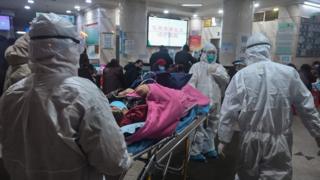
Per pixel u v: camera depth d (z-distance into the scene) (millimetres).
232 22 7098
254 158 1787
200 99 2602
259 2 7777
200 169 3080
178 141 1855
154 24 9953
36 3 8969
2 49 3467
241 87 1813
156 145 1561
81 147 962
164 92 1902
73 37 994
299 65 8117
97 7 8828
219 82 3338
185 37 10914
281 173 1727
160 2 8344
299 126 5051
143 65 5426
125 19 7336
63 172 973
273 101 1739
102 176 1135
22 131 992
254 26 9070
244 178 1856
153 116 1630
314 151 3756
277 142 1729
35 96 943
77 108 928
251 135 1782
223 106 1903
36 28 936
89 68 4273
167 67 4859
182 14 10406
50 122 921
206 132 3363
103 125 960
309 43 8289
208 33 10758
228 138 1892
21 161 1021
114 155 984
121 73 4801
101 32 8844
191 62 5367
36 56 948
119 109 1799
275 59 8422
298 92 1779
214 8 9070
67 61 979
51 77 949
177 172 2912
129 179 2541
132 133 1482
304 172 3088
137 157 1410
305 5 7875
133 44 7379
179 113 1846
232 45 7164
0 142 1048
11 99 1004
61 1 8398
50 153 951
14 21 11602
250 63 1916
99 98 988
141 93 1920
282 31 8180
